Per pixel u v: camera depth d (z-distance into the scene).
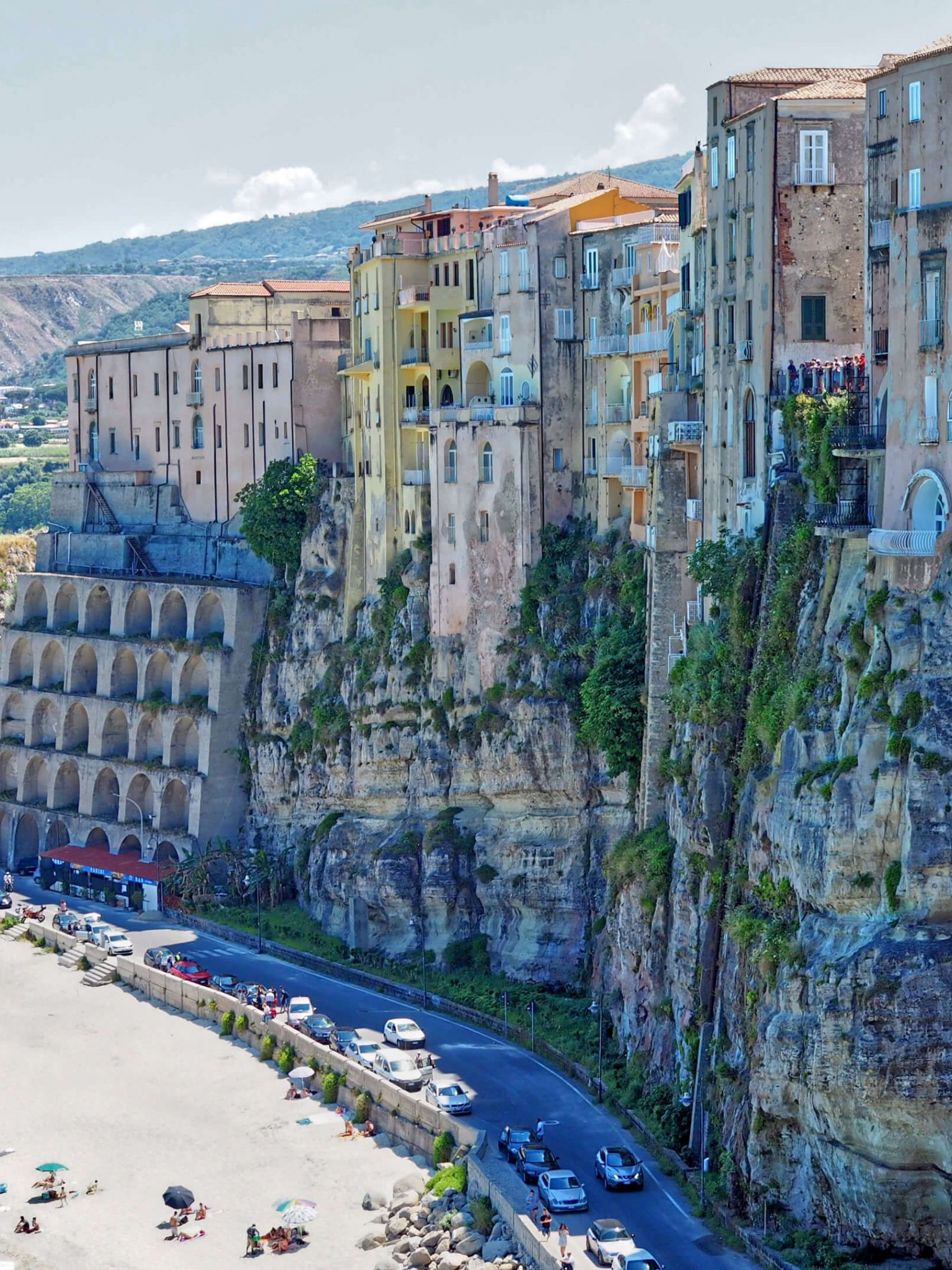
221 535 178.25
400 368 151.38
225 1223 104.00
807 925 86.50
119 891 169.00
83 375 196.88
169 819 172.12
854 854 83.56
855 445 90.00
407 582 147.62
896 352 86.31
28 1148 115.56
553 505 136.62
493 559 137.62
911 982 80.50
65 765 184.75
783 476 97.62
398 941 141.88
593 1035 116.06
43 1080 126.38
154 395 187.25
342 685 154.50
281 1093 121.38
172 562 182.75
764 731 93.62
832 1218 85.31
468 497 139.25
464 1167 103.12
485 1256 93.44
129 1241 102.38
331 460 169.12
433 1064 115.88
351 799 149.88
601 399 133.50
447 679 141.62
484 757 136.38
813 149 101.12
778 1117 87.00
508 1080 112.75
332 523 160.50
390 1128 112.75
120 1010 139.75
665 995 106.19
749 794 95.00
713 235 108.56
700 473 111.00
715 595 104.31
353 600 156.38
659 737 113.12
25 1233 103.81
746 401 104.56
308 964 143.12
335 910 148.75
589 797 130.12
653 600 114.31
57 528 196.25
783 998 85.88
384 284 150.88
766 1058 86.19
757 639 98.38
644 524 126.06
